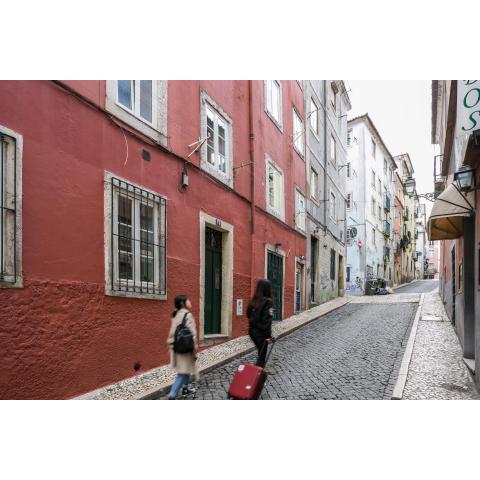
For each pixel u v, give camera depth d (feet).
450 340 30.66
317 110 62.44
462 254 26.43
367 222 96.32
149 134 22.36
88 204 17.78
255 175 37.29
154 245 22.74
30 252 14.94
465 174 20.54
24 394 14.42
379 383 19.99
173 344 17.33
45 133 15.87
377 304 59.00
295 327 37.88
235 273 32.53
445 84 38.60
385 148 115.75
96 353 17.79
